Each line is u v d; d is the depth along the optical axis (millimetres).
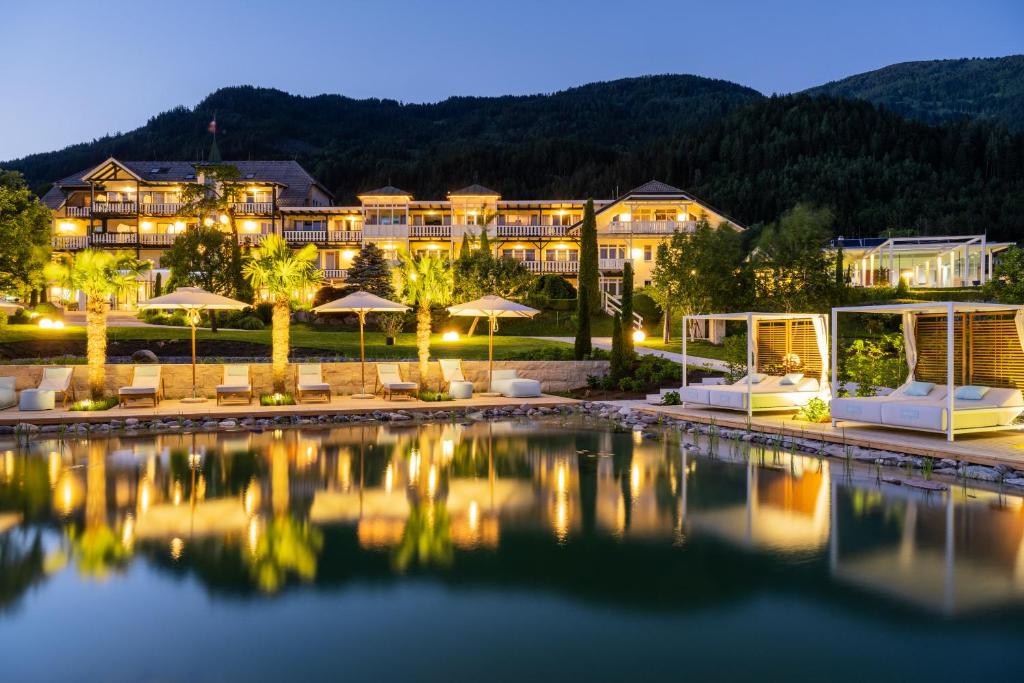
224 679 4953
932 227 82062
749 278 33375
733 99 185500
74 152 164250
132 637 5574
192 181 63781
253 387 22453
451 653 5344
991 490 10625
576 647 5438
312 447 14492
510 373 24656
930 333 16938
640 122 168500
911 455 12992
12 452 13719
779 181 92062
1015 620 5863
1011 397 14258
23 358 27781
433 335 37375
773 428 15953
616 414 20344
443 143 162000
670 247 37000
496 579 6816
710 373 25375
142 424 17484
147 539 7969
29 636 5578
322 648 5402
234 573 6938
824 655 5293
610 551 7652
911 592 6461
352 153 142750
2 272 29828
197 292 22047
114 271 20016
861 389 17875
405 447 14547
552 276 47188
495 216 60281
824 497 10133
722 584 6688
